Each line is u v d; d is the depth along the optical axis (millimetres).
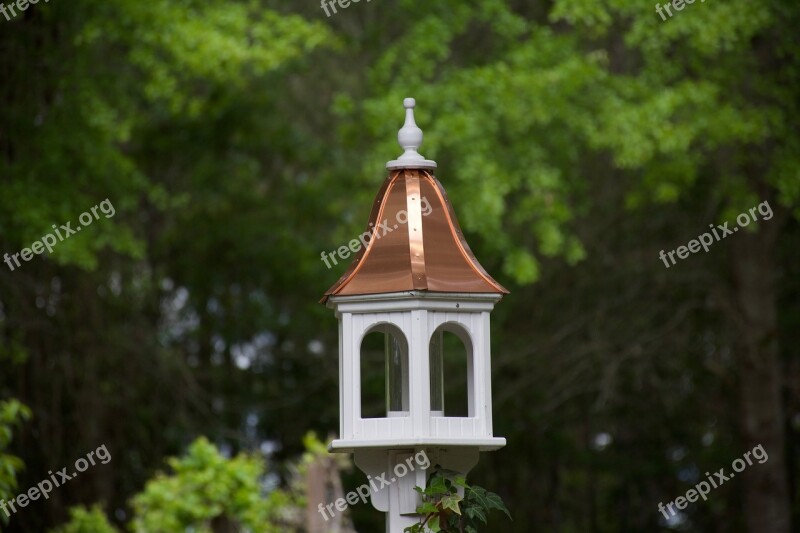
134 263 20844
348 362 4969
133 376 20375
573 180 19766
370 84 19062
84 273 18172
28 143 15945
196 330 23953
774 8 17844
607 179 22062
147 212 23516
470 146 17531
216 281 23984
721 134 17516
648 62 18203
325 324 23297
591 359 22172
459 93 17875
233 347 25016
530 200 17984
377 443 4863
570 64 17562
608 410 25094
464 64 20875
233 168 22828
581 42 20266
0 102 15844
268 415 24656
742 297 21297
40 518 17562
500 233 17594
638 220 22297
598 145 17906
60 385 17953
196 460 13422
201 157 22469
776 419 21484
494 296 4988
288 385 24547
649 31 17422
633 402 25219
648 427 25891
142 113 20703
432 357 5348
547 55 18281
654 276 22172
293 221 23234
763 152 19422
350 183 22234
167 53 17609
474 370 5023
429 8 19266
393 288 4898
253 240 23109
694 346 24203
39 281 17312
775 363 21562
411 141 5277
